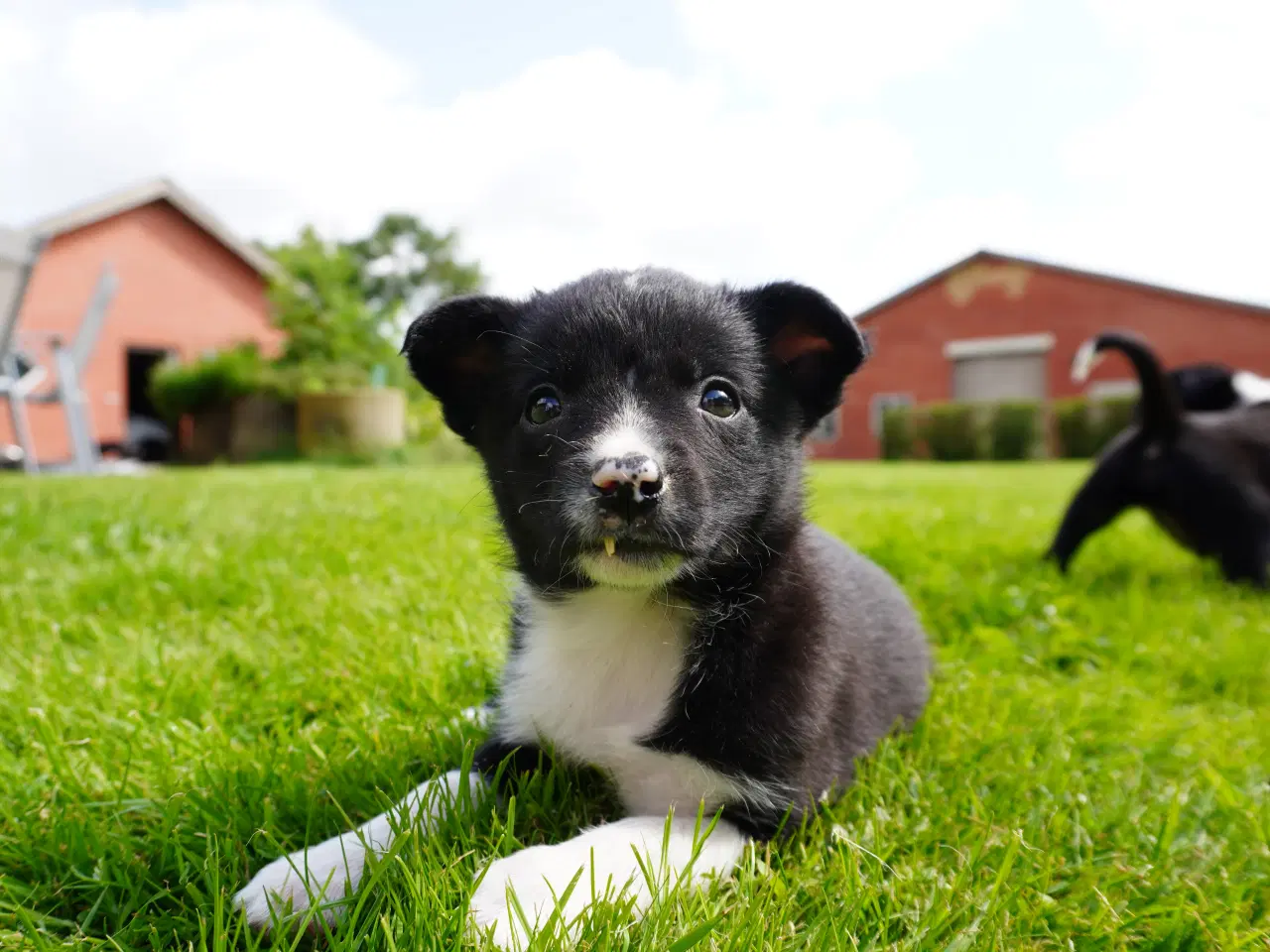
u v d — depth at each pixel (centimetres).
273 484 117
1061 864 26
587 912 21
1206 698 44
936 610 52
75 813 27
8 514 78
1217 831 30
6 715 35
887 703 34
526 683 30
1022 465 261
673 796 27
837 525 83
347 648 41
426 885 22
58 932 23
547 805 28
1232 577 64
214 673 39
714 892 23
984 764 33
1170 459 65
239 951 22
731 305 30
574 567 27
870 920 23
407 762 30
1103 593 60
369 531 70
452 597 49
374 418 216
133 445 272
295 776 29
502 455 29
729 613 28
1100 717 38
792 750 27
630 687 28
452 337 31
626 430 26
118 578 53
